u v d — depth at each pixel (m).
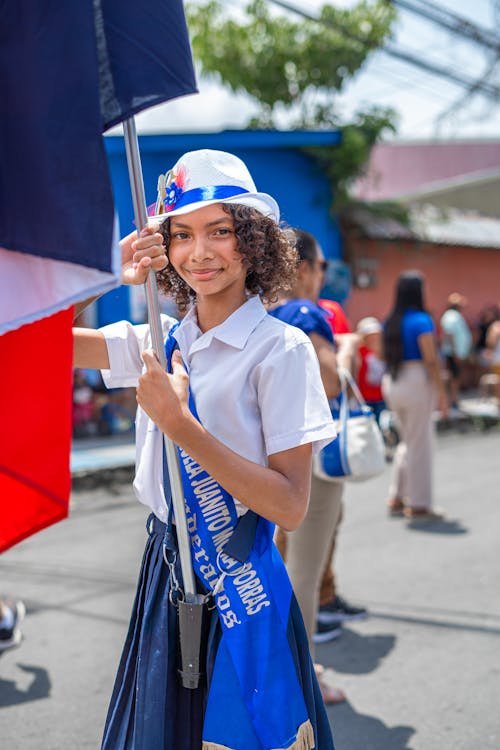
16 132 1.44
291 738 1.68
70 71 1.42
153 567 1.85
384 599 4.58
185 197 1.81
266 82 14.54
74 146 1.42
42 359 1.60
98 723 3.21
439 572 5.06
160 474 1.87
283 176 12.22
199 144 10.98
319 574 3.05
